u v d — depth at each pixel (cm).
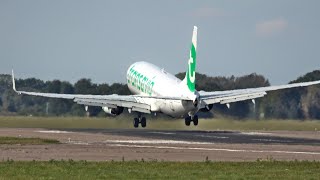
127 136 18300
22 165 10862
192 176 9812
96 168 10588
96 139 16862
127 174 9925
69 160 11531
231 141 16738
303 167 10950
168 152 13425
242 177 9744
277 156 12912
